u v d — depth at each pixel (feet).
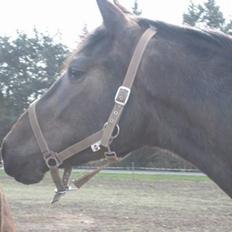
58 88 8.90
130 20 8.88
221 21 140.97
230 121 8.40
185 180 83.82
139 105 8.54
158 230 36.65
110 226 37.83
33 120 8.89
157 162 106.93
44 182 75.82
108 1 8.72
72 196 56.70
